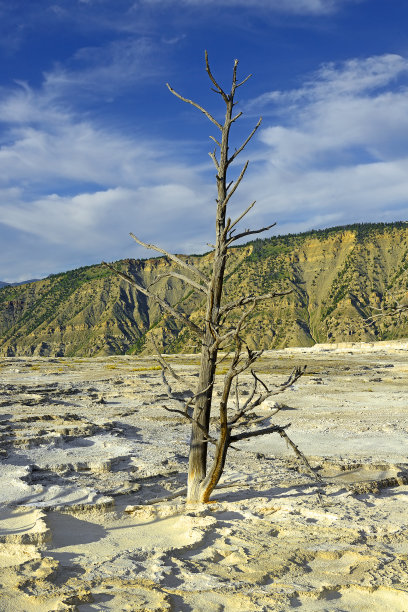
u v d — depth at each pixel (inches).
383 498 461.1
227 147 434.9
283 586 268.4
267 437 756.6
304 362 2383.1
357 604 252.7
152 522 391.9
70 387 1385.3
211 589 264.4
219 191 437.1
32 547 322.3
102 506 410.3
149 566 297.7
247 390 1263.5
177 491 467.2
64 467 539.2
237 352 400.2
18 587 262.2
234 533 353.4
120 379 1606.8
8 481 474.3
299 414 960.3
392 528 364.2
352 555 313.1
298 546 326.6
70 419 812.0
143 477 514.9
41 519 369.4
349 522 376.5
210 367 435.2
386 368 2001.7
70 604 241.9
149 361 2913.4
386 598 258.7
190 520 374.3
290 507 411.8
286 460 607.8
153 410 999.6
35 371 2091.5
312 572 290.0
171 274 458.0
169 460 588.1
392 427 823.7
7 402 1035.3
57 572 285.9
